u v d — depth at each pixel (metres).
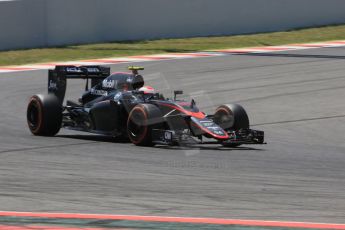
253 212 23.50
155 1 96.81
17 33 86.75
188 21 99.75
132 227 21.33
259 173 31.16
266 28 106.19
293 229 21.14
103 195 26.00
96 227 21.30
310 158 36.25
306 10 109.38
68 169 31.48
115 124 39.94
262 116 52.97
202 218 22.53
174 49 92.12
